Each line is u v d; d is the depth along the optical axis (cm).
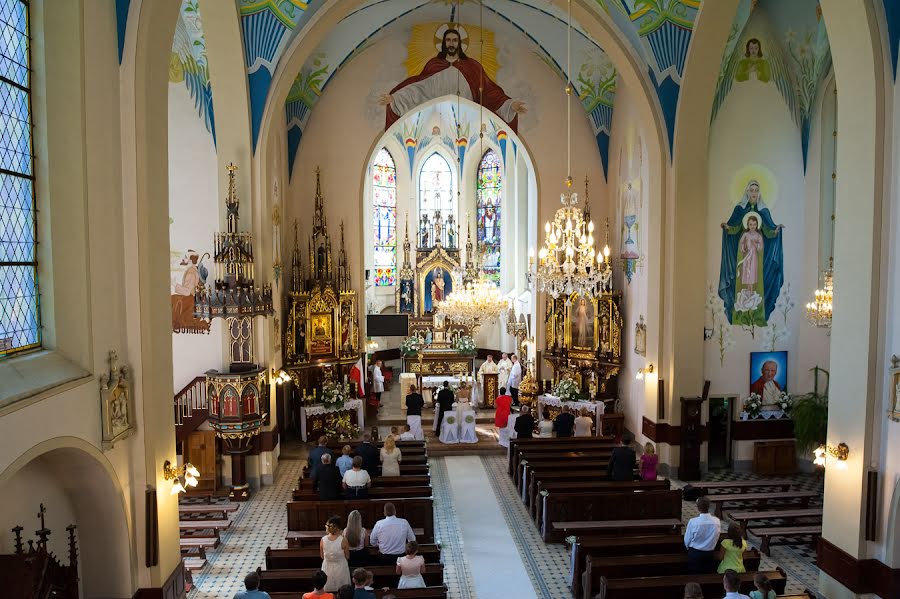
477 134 2880
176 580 980
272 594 872
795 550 1305
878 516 1011
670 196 1681
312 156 2186
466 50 2222
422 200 3028
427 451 1944
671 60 1593
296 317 2084
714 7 1459
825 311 1510
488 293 2142
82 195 773
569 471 1484
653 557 1003
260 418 1597
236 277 1557
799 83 1734
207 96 1764
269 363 1706
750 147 1742
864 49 984
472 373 2644
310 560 1041
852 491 1032
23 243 716
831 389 1080
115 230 856
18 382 650
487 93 2244
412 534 1055
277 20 1567
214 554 1276
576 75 2170
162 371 943
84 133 773
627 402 2058
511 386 2345
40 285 748
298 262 2103
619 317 2053
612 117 2189
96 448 798
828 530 1086
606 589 903
